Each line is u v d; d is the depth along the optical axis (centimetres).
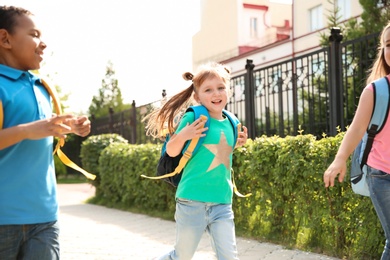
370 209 507
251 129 891
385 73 358
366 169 332
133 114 1395
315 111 966
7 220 265
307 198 602
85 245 684
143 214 1012
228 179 379
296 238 631
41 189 277
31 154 273
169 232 784
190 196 365
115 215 1018
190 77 408
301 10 2075
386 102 318
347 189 539
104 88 4506
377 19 1095
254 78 903
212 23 3172
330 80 711
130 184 1072
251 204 702
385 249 326
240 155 710
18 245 272
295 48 2097
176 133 372
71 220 955
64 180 2469
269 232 674
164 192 941
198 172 368
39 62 288
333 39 705
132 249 654
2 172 266
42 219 276
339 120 698
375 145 325
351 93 860
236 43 2948
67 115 257
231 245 362
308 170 582
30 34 280
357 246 532
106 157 1197
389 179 321
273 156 650
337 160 323
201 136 361
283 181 627
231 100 985
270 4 2998
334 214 564
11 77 274
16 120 271
